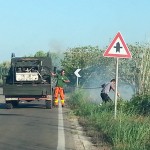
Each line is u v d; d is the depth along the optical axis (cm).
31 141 1280
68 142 1266
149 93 2028
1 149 1141
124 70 3297
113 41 1559
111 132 1255
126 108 1811
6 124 1706
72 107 2544
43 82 2633
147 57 2222
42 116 2030
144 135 1149
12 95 2509
